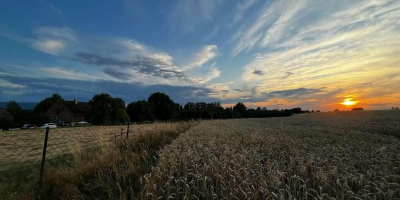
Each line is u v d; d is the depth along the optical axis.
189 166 6.54
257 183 5.04
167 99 80.12
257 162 6.48
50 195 6.11
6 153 11.56
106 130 21.59
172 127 17.98
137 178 6.51
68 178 6.72
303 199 4.36
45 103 96.62
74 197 5.66
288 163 6.60
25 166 8.41
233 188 4.82
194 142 10.23
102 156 8.20
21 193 5.87
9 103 91.62
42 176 6.52
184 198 4.50
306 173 5.57
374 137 13.02
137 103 74.88
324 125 23.84
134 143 11.30
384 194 4.07
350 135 14.22
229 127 20.31
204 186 4.92
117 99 63.59
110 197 5.30
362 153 7.22
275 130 17.05
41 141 16.25
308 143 10.09
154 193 4.91
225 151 7.39
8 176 7.27
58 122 72.25
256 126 22.30
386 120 27.83
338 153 7.12
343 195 4.24
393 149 7.91
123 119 62.22
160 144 11.66
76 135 18.23
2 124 55.38
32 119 64.94
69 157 9.87
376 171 5.37
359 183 4.89
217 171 5.67
